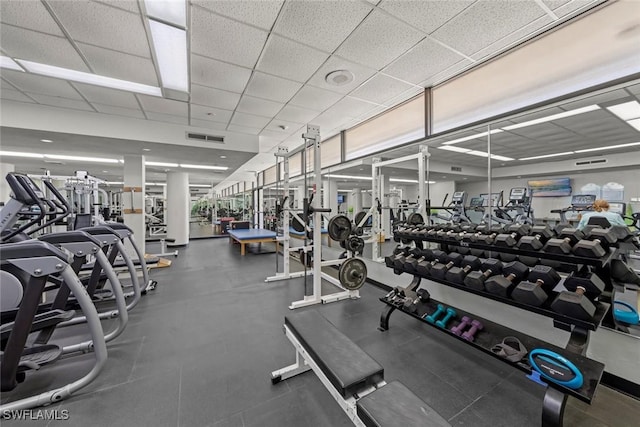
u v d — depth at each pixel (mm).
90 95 3248
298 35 2115
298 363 1874
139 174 5258
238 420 1478
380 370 1273
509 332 1987
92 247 2184
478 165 3287
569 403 1579
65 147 4645
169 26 1993
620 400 1595
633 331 1670
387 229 5242
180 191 7648
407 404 1060
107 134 3943
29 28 1992
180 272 4785
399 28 2039
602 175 2303
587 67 1974
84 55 2369
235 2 1759
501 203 3016
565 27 2068
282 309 3080
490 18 1939
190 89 3080
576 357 1445
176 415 1512
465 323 2094
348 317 2840
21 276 1940
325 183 7355
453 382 1794
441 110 3051
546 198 2670
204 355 2117
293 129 4695
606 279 1611
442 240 2270
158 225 9547
